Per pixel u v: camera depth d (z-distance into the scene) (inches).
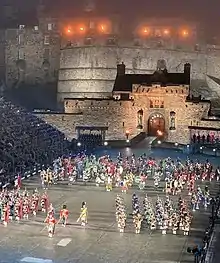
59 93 5206.7
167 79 4183.1
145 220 1947.6
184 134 4030.5
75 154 3366.1
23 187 2468.0
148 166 2847.0
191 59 5073.8
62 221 1887.3
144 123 4156.0
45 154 3181.6
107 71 5017.2
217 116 4141.2
